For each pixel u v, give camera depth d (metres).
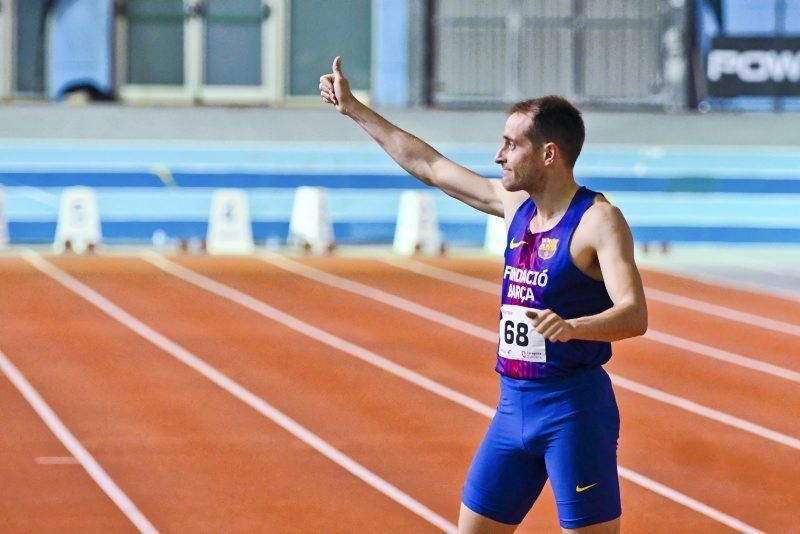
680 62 58.84
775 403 26.31
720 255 53.66
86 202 51.66
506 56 59.09
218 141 56.16
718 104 58.75
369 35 60.09
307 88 60.47
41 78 58.31
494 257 51.28
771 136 57.62
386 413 24.70
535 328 10.52
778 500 19.34
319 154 55.66
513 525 12.01
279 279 43.66
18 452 21.47
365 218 55.31
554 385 11.48
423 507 18.62
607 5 59.03
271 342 32.19
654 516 18.39
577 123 11.61
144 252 51.50
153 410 24.77
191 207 54.84
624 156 56.75
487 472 11.91
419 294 40.66
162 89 59.81
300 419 24.16
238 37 60.19
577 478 11.40
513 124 11.61
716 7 58.62
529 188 11.64
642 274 46.44
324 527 17.61
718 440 23.12
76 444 22.09
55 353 30.38
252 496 19.09
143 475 20.19
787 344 33.19
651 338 33.72
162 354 30.48
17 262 47.44
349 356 30.53
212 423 23.77
